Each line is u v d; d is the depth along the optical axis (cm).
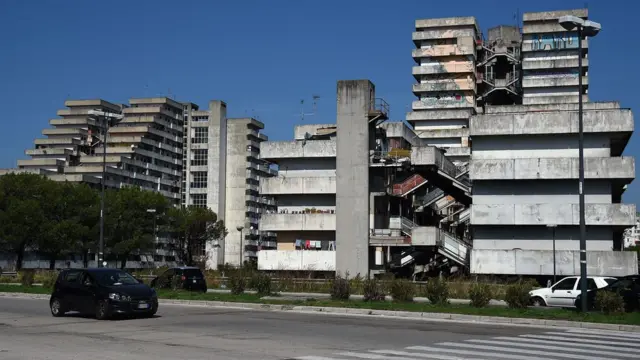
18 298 3484
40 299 3406
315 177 7019
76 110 14488
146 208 9500
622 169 5506
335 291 3189
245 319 2330
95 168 12119
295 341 1700
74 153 13400
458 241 5944
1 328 2000
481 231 5900
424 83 10831
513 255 5678
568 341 1788
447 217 7325
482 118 5894
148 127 13300
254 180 14062
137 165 12875
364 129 6047
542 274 5609
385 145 6725
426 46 10956
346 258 5938
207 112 14312
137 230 9331
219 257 13162
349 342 1691
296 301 2919
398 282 3184
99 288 2311
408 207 6888
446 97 10750
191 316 2444
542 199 5775
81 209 8800
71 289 2381
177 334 1847
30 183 8644
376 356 1443
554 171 5631
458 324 2247
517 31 11369
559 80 10012
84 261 9781
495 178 5741
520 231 5831
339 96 6144
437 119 10612
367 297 3105
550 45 10294
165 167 13738
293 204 7156
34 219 8300
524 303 2811
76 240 8644
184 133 14350
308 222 6869
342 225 5994
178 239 11331
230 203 13862
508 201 5841
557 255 5597
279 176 7294
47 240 8381
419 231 5662
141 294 2330
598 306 2564
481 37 11438
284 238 7062
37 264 10188
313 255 6744
